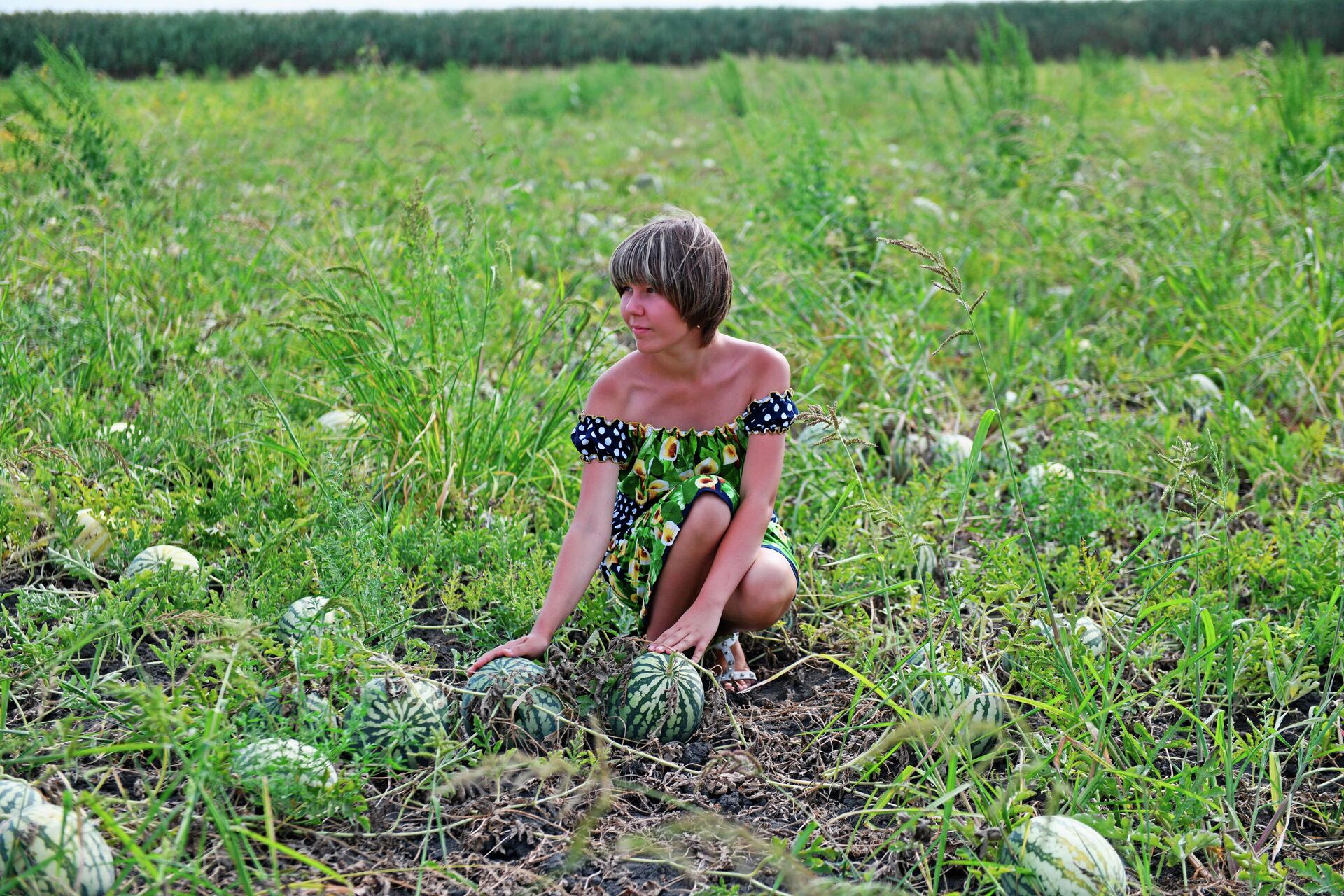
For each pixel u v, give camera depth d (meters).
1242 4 26.89
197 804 2.58
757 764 2.83
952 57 11.77
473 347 4.57
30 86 10.20
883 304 6.41
